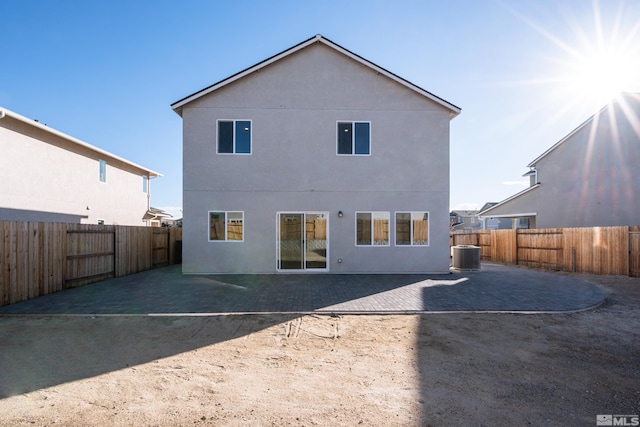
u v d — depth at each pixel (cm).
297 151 1203
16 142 1366
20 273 792
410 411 329
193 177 1184
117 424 305
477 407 337
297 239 1195
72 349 499
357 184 1207
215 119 1194
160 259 1455
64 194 1631
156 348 504
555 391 371
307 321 643
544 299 810
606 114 1838
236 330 591
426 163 1221
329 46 1212
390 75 1205
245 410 330
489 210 2497
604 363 448
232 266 1184
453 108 1212
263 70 1211
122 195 2141
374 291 902
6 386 381
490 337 552
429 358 464
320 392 368
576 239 1298
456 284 1009
